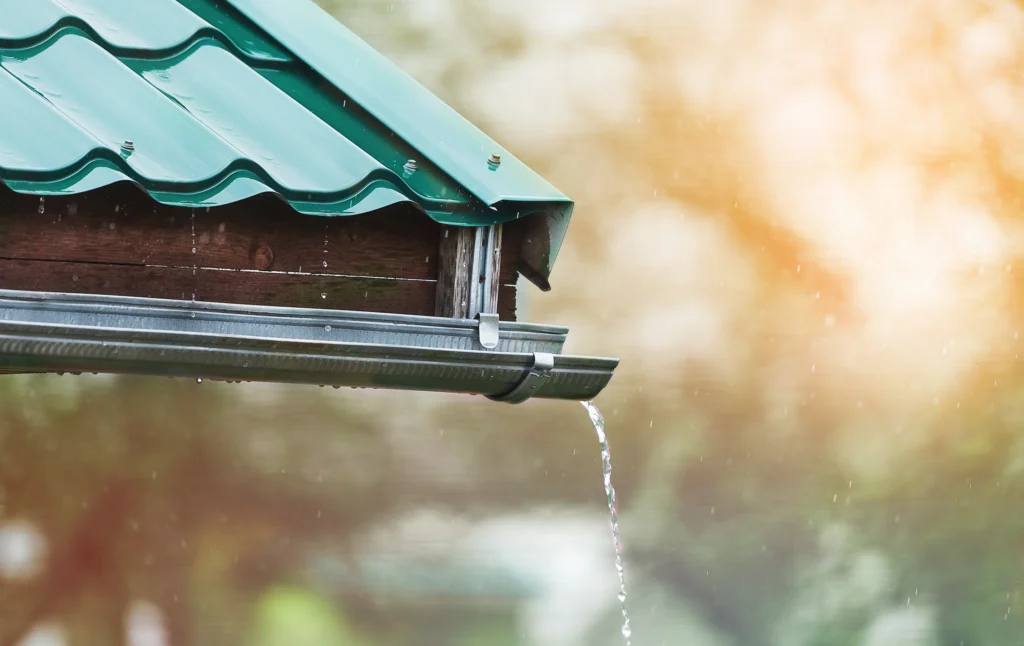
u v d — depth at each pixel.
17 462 24.38
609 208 26.95
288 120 6.00
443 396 27.06
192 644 25.25
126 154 5.43
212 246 5.95
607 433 27.20
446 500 27.06
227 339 5.51
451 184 6.12
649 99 26.98
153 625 25.06
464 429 27.27
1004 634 25.94
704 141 27.03
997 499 26.39
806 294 27.16
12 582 24.50
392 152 6.16
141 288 5.84
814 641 26.06
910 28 27.16
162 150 5.52
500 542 27.06
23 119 5.36
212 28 6.35
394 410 26.88
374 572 26.59
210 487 25.77
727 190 27.06
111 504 24.97
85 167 5.30
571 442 27.36
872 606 26.09
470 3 26.25
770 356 27.08
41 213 5.70
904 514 26.56
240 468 25.92
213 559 25.72
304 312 5.69
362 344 5.72
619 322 26.95
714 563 26.70
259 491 26.03
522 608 26.59
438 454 27.14
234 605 25.73
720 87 27.11
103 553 24.94
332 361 5.71
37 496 24.55
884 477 26.62
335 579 26.42
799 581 26.44
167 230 5.89
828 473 26.83
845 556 26.39
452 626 26.36
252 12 6.66
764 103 27.27
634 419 27.14
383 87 6.53
